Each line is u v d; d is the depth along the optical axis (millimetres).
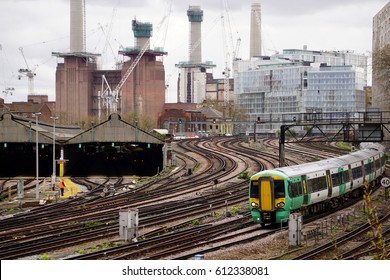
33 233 49094
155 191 78750
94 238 46062
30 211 64125
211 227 49344
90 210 62125
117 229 48906
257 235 46250
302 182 52812
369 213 24531
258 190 50312
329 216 56344
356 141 70812
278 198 49906
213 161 120938
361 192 69562
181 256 38219
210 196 71875
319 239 44469
